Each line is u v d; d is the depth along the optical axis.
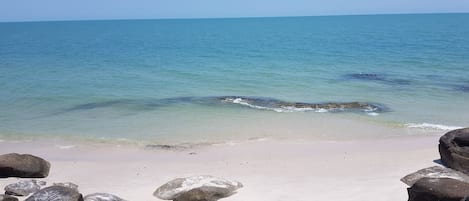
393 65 42.91
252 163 15.84
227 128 21.17
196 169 15.16
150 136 19.84
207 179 12.73
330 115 23.70
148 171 15.03
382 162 15.58
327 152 17.23
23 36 109.44
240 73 38.88
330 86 32.22
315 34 97.38
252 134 20.16
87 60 51.25
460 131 14.73
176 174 14.63
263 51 58.84
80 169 15.34
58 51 63.81
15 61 50.41
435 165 14.87
